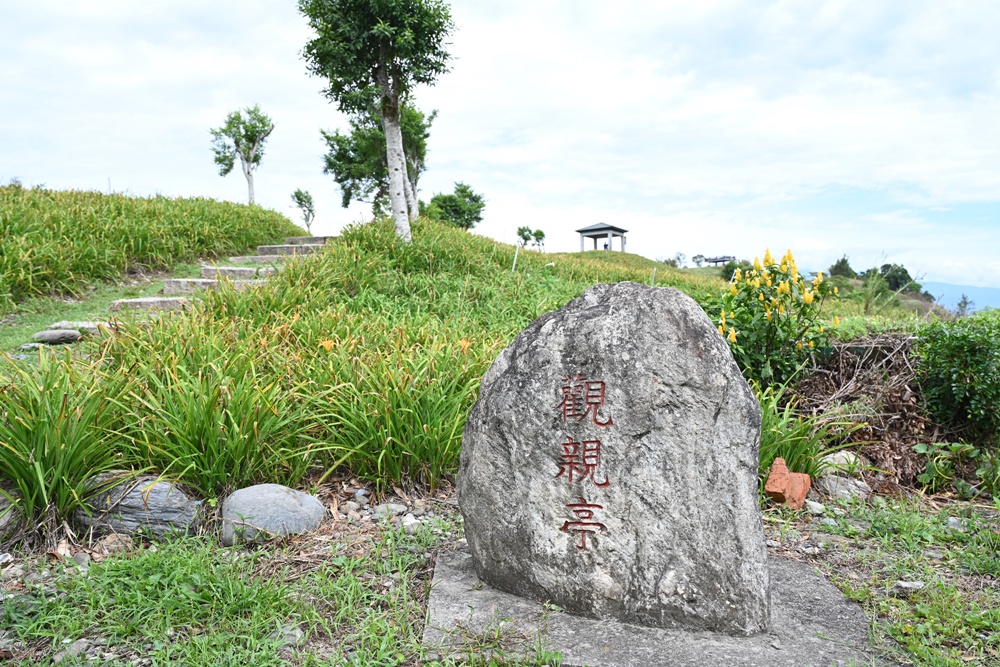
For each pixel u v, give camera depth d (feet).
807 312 18.56
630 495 9.13
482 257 34.91
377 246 32.12
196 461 12.48
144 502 11.51
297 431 13.78
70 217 32.19
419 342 19.94
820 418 16.55
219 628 8.89
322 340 18.66
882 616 9.71
